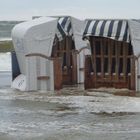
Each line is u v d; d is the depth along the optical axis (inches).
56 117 1141.7
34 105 1290.6
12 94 1483.8
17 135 979.9
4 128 1038.4
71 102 1317.7
